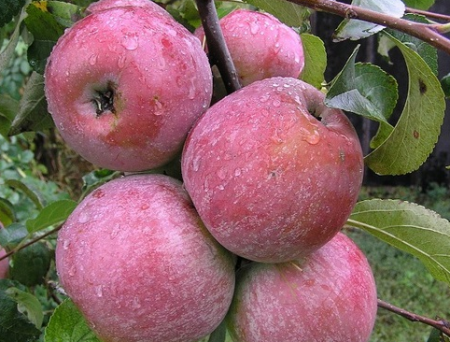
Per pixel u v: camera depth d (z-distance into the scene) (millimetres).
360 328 229
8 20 260
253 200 194
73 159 1313
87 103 217
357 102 204
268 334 226
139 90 206
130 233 207
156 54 208
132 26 210
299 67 290
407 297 1010
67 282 215
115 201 217
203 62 224
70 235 217
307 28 276
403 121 222
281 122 197
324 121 211
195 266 210
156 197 218
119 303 205
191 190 210
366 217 270
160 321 209
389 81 241
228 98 215
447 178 1399
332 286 226
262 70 274
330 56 1144
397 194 1389
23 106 311
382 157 234
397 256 1118
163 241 207
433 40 188
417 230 259
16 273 371
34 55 285
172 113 212
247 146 196
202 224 217
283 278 226
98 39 208
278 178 193
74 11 283
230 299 228
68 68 211
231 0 286
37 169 1211
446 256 257
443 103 207
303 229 198
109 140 215
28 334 307
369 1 220
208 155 203
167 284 205
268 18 283
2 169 957
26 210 822
